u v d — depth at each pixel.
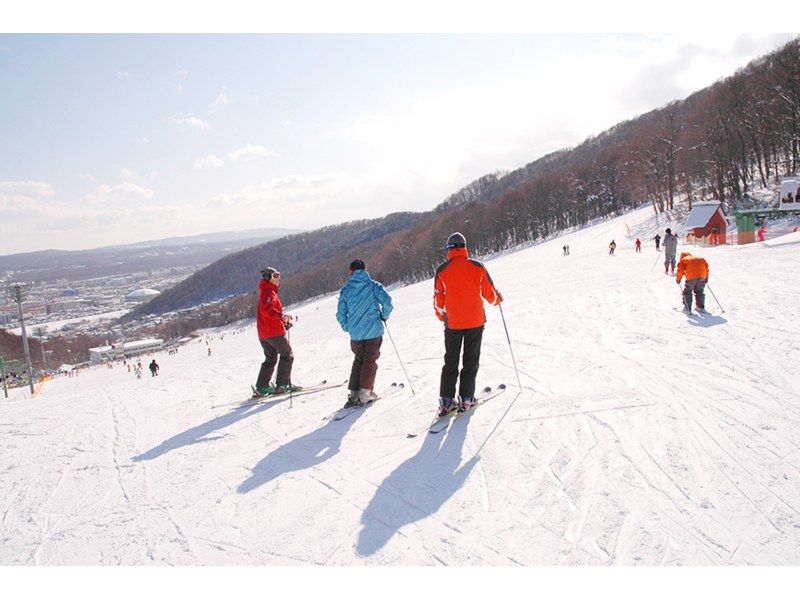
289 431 5.32
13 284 33.03
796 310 8.66
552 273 26.95
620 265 25.38
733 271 14.57
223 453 4.91
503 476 3.86
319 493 3.90
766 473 3.61
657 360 6.54
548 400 5.32
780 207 38.75
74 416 6.79
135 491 4.25
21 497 4.29
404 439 4.75
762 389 5.20
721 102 63.97
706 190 62.12
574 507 3.38
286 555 3.18
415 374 7.03
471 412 5.18
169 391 7.89
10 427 6.43
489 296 5.20
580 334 8.66
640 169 79.69
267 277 6.70
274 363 6.81
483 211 112.75
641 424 4.53
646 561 2.84
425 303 31.52
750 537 2.98
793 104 50.66
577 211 97.44
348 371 7.89
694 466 3.77
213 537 3.45
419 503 3.61
